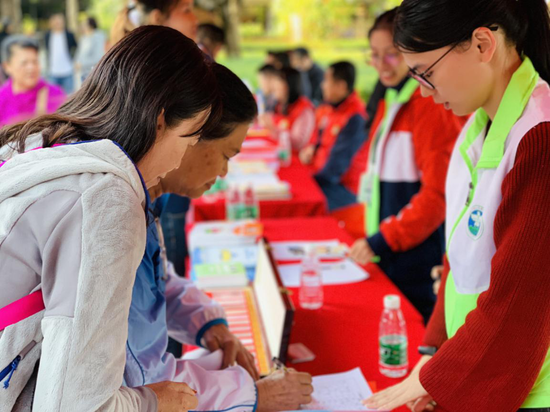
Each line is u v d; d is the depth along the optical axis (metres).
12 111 4.81
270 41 11.76
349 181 4.71
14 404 1.03
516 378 1.24
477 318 1.26
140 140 1.07
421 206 2.50
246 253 2.62
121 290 0.97
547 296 1.19
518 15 1.28
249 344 1.89
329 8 11.48
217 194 3.59
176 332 1.77
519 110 1.26
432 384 1.33
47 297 0.99
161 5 2.20
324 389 1.60
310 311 2.09
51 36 9.71
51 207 0.98
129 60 1.08
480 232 1.33
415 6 1.27
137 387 1.09
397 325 1.70
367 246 2.54
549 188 1.18
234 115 1.43
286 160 4.75
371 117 3.17
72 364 0.93
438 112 2.49
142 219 1.02
